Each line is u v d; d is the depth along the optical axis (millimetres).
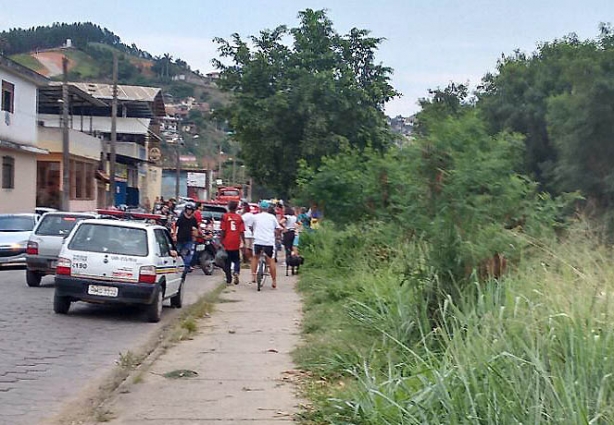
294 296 16703
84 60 118938
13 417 7129
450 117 9406
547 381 5191
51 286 17891
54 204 44875
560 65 46938
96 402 7504
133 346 10820
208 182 88938
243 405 7398
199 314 13516
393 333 9109
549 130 41719
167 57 136750
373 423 6027
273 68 32844
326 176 18453
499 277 8500
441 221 8898
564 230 9328
